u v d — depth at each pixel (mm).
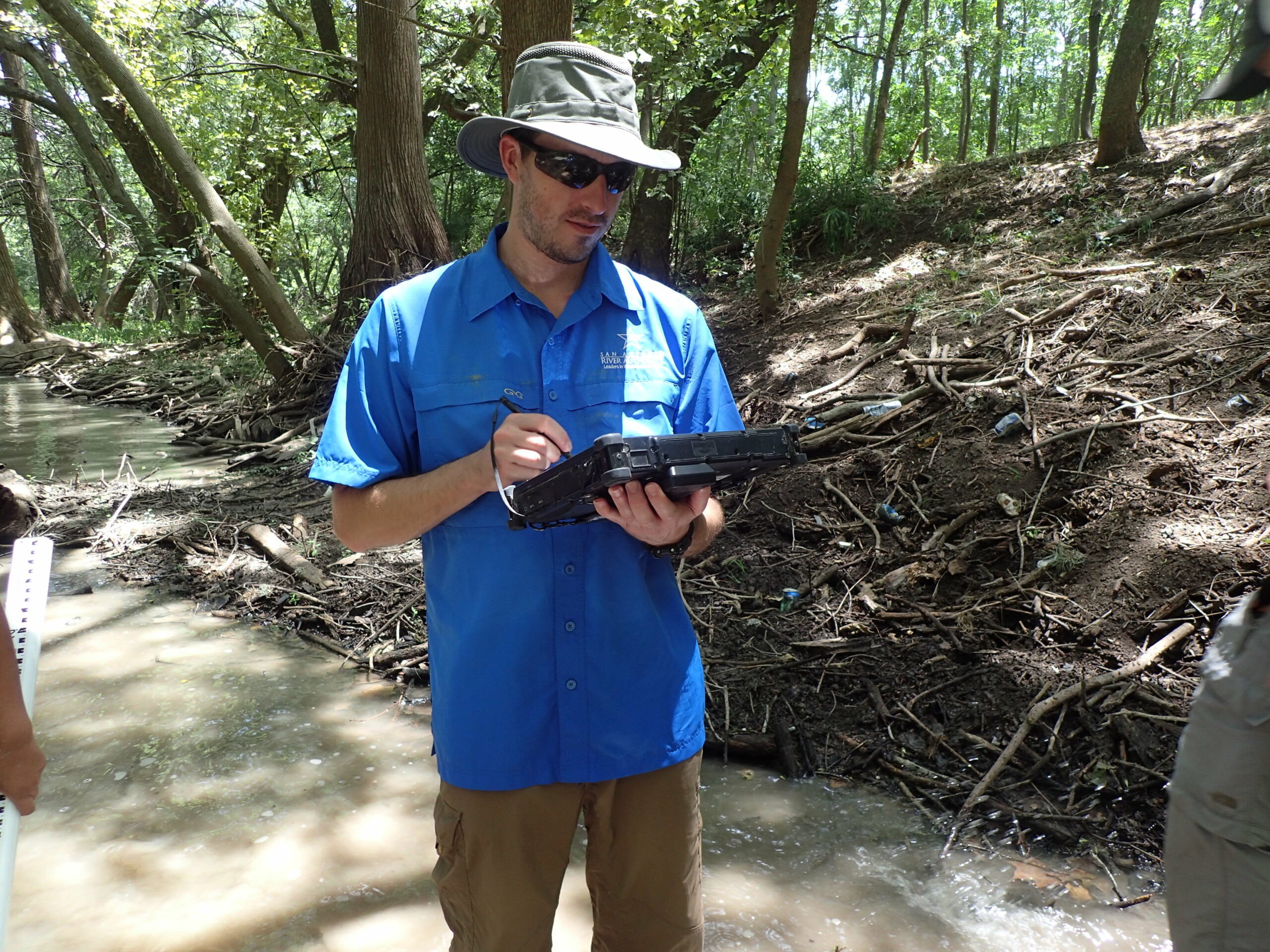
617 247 12711
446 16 11609
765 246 8016
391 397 1680
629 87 1659
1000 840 2816
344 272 9852
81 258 29922
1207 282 5562
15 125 22562
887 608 3947
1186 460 4039
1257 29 1190
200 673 4035
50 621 4629
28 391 13859
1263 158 7473
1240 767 1427
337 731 3547
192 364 13234
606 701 1633
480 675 1604
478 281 1693
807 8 6910
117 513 6164
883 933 2434
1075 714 3215
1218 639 1527
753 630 3996
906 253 9078
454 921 1722
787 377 6418
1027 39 22781
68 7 9219
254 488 6930
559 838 1666
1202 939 1489
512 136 1616
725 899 2568
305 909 2551
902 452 4836
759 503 4879
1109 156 9180
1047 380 4938
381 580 4875
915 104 22031
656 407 1742
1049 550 3930
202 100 14914
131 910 2549
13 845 1505
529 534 1617
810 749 3318
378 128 9414
